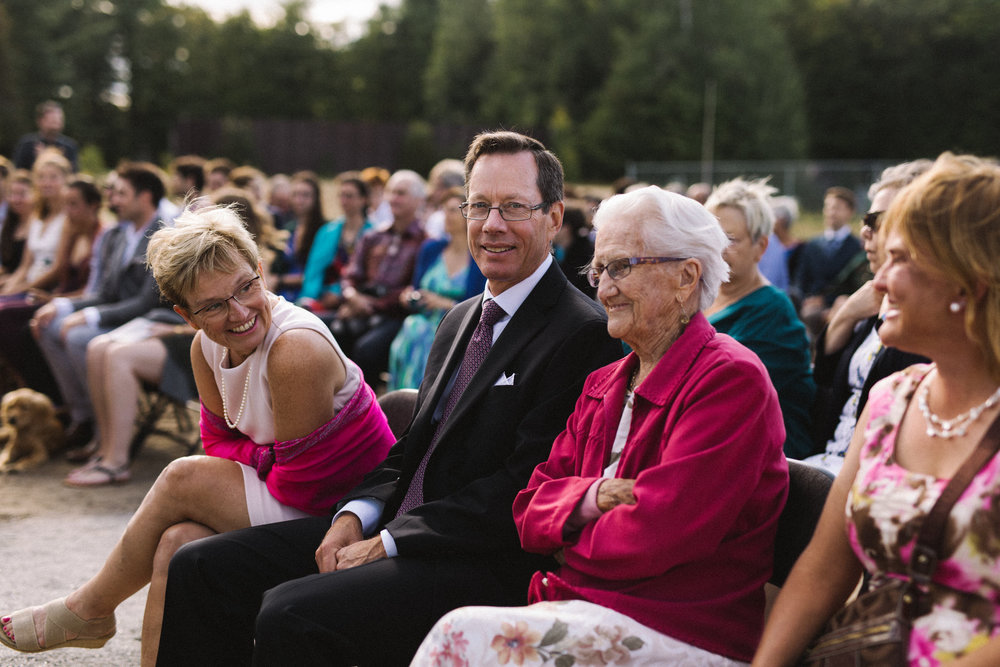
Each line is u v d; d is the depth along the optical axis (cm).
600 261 202
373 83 5941
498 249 236
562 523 190
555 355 226
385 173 929
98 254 601
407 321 540
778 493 187
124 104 5362
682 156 3984
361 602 203
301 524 239
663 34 4044
